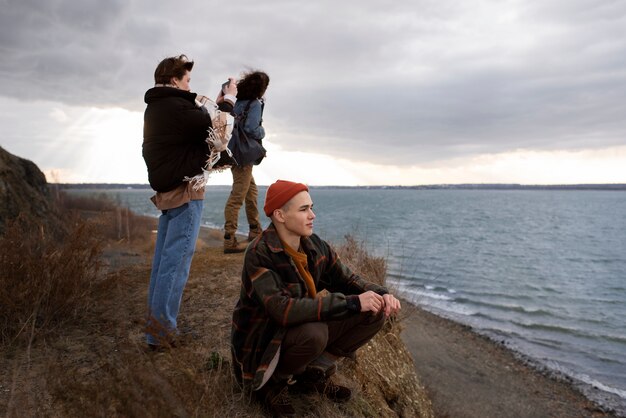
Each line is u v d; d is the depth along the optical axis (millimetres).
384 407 3514
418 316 13219
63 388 2121
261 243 2330
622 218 77250
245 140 5203
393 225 46094
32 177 9031
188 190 2932
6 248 3398
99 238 4547
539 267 25766
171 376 2459
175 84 2916
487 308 15312
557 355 11195
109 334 3414
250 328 2391
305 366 2484
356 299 2252
